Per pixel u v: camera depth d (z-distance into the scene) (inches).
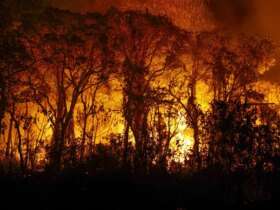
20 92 852.6
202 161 660.7
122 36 898.1
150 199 592.7
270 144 611.5
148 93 826.8
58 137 801.6
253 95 860.0
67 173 650.2
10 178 642.2
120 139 774.5
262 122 672.4
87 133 816.3
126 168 663.1
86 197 585.3
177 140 722.8
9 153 826.8
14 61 820.6
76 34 866.8
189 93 910.4
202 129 684.7
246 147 610.9
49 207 561.0
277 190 592.4
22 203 566.6
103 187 604.4
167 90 841.5
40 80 875.4
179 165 683.4
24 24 871.7
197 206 585.9
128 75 869.2
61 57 856.3
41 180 634.2
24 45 858.1
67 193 591.8
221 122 630.5
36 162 770.2
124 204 578.6
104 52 867.4
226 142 622.2
